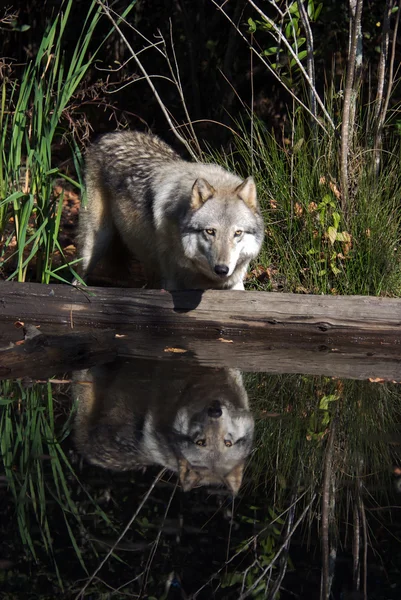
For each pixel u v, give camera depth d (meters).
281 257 10.97
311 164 11.30
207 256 8.95
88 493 5.59
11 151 10.34
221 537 5.12
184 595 4.48
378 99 11.11
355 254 10.52
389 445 6.59
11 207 10.95
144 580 4.63
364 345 9.70
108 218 11.20
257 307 9.81
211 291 9.92
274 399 7.64
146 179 10.37
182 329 10.03
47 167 10.09
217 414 7.18
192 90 17.52
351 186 10.86
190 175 9.84
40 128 10.01
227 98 16.69
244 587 4.60
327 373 8.52
